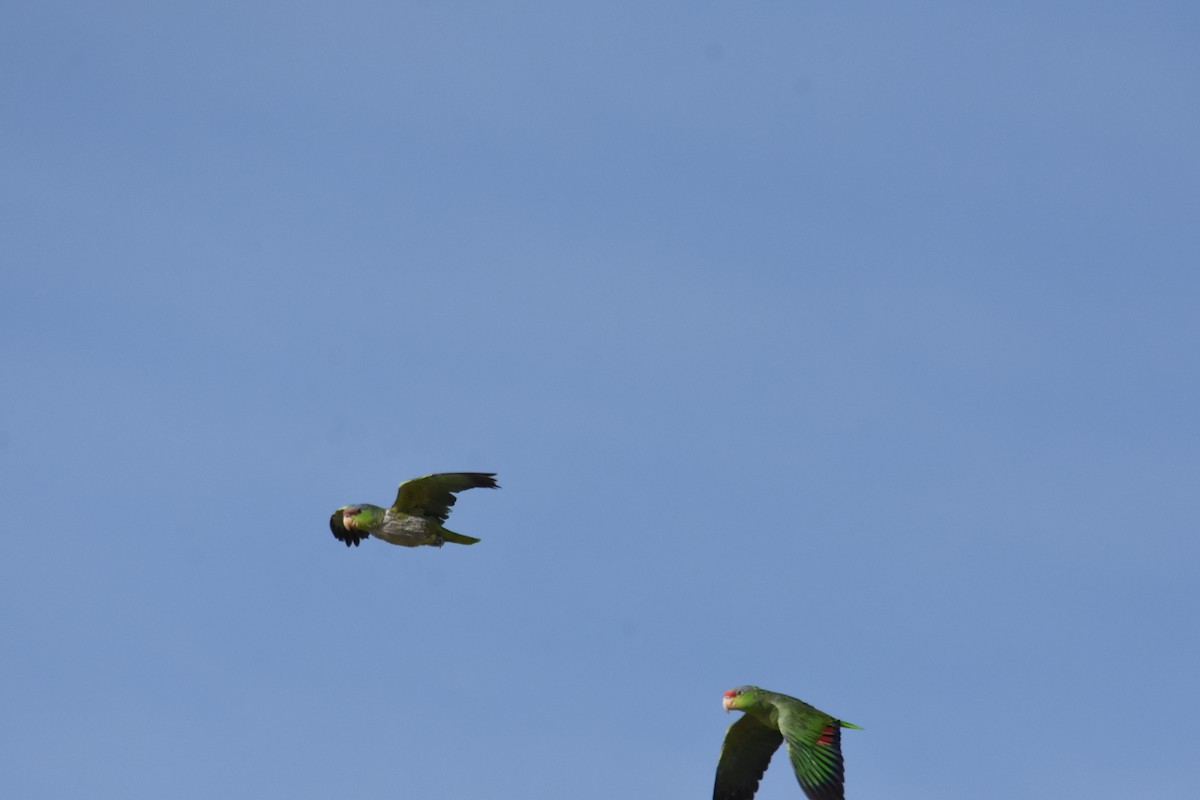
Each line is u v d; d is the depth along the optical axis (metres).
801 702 30.91
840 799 29.67
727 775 31.89
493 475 35.94
